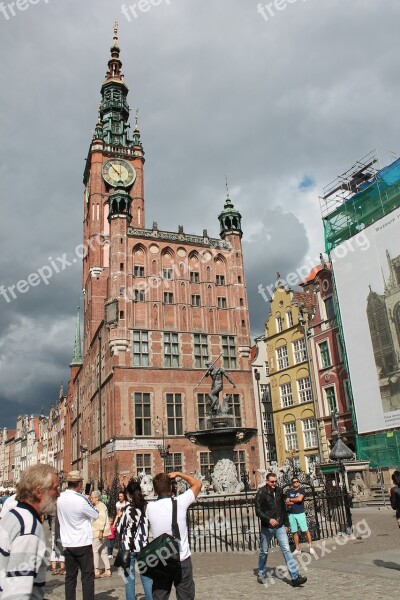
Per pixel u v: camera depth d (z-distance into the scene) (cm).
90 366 5975
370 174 4259
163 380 4556
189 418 4550
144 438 4297
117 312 4562
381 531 1755
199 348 4834
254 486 4569
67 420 8950
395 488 1098
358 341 3772
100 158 6594
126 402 4350
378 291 3631
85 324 6625
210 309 5019
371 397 3616
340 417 4019
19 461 15100
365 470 3161
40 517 412
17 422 15838
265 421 5628
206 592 985
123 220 4859
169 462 4334
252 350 6169
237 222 5441
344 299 3931
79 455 6975
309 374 4391
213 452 2248
